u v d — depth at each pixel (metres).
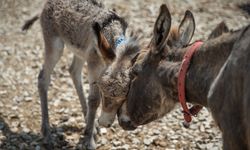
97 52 4.87
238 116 3.02
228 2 9.44
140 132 5.61
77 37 5.43
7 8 9.22
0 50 7.74
